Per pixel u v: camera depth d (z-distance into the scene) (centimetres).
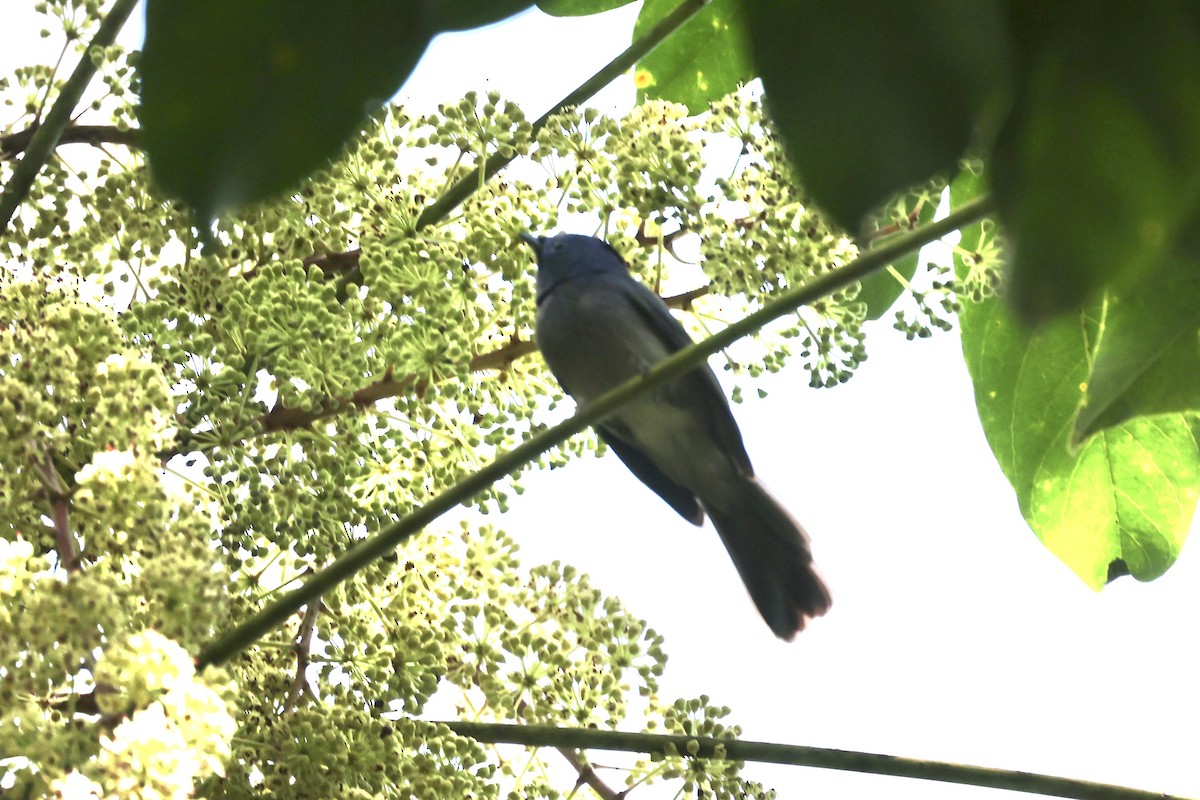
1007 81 233
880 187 229
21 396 534
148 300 703
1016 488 773
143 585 500
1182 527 759
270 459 681
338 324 690
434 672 672
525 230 784
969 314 779
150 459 541
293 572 706
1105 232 237
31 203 687
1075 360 754
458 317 714
